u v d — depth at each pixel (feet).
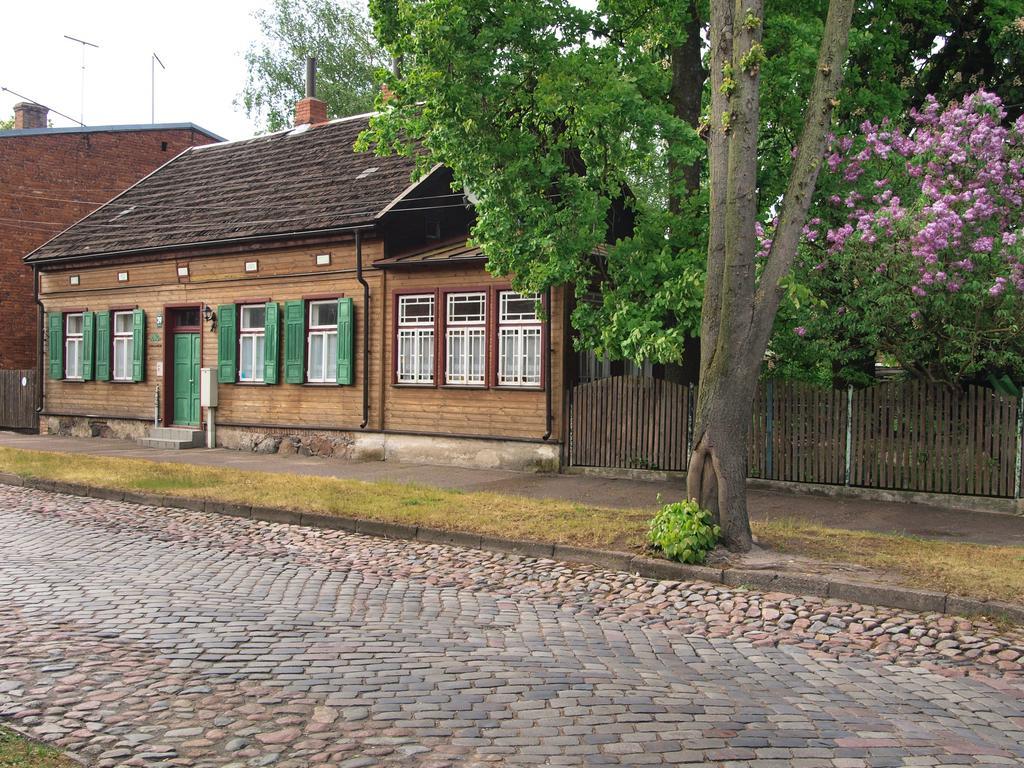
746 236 29.84
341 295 63.05
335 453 63.31
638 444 50.16
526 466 54.13
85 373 79.97
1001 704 17.84
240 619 22.90
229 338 69.26
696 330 43.42
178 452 66.33
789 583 27.04
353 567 30.27
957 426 40.63
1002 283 35.96
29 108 109.60
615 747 14.97
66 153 97.19
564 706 16.93
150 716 16.06
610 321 45.19
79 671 18.45
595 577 29.04
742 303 29.99
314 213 65.21
